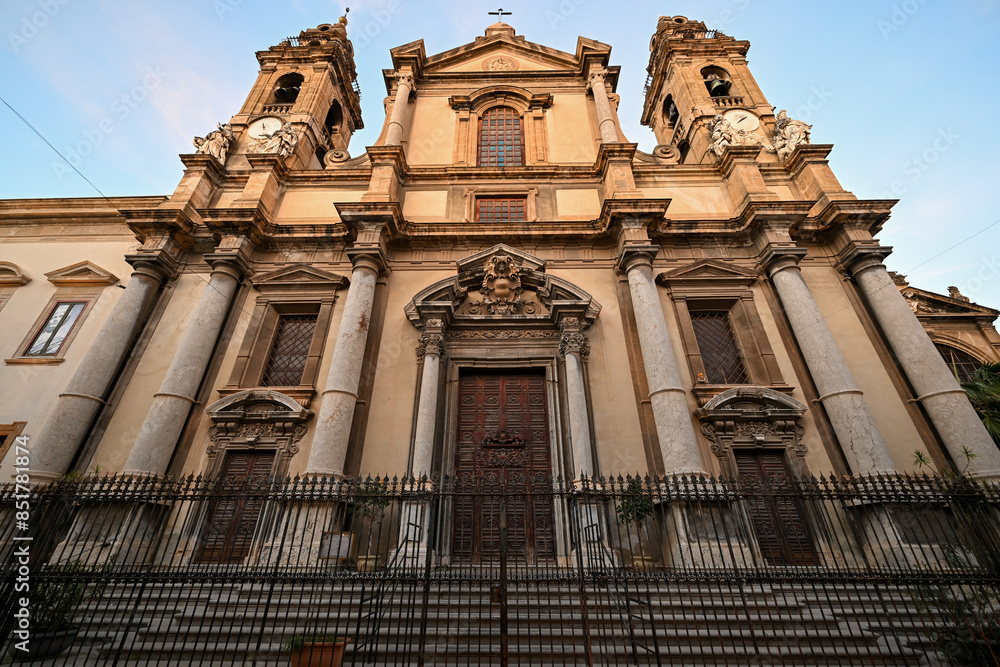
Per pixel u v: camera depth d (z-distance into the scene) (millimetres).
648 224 13273
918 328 11500
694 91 19078
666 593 7254
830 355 11141
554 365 12125
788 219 13180
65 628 6059
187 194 14586
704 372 12000
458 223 14008
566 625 6465
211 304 12359
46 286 14258
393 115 17375
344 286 13281
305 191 15664
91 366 11500
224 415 11141
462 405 11992
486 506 10766
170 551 9734
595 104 17766
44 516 6633
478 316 12609
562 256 13930
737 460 10828
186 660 5828
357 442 10945
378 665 5688
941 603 6078
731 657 5859
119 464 10812
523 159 17234
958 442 10133
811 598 7352
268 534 9367
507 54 20703
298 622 6625
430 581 5855
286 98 21109
